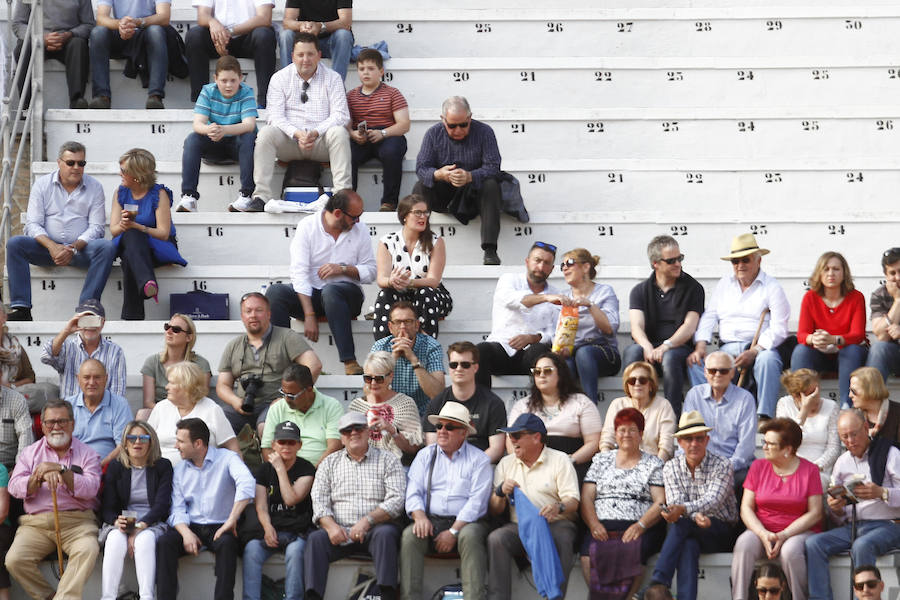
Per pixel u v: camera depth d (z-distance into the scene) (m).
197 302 35.75
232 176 38.91
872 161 38.44
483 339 34.84
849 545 28.59
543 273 33.84
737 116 39.75
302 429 31.41
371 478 29.53
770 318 33.16
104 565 28.61
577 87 41.25
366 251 35.38
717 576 29.11
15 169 37.69
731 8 42.31
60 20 41.09
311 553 28.80
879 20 42.06
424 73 41.25
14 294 35.16
